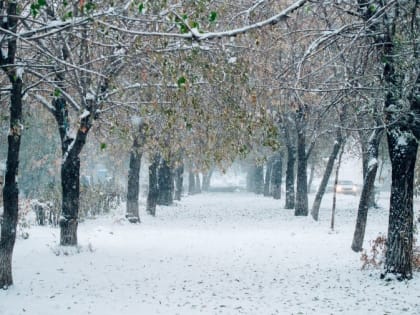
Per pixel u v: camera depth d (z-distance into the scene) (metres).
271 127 10.82
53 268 14.12
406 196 12.27
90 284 12.45
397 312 9.87
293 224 25.77
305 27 16.55
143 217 28.36
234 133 11.60
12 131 11.59
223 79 10.23
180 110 11.92
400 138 12.09
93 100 13.82
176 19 8.96
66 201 16.81
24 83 14.47
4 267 11.87
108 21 10.35
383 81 11.61
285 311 10.10
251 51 11.52
